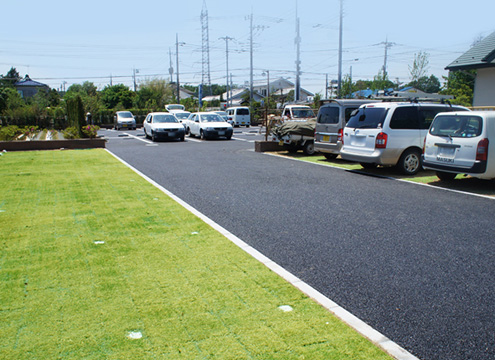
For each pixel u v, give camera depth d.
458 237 5.36
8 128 19.48
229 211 6.68
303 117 21.95
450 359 2.82
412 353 2.87
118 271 4.17
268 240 5.25
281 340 2.95
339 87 32.75
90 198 7.50
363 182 9.24
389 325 3.24
